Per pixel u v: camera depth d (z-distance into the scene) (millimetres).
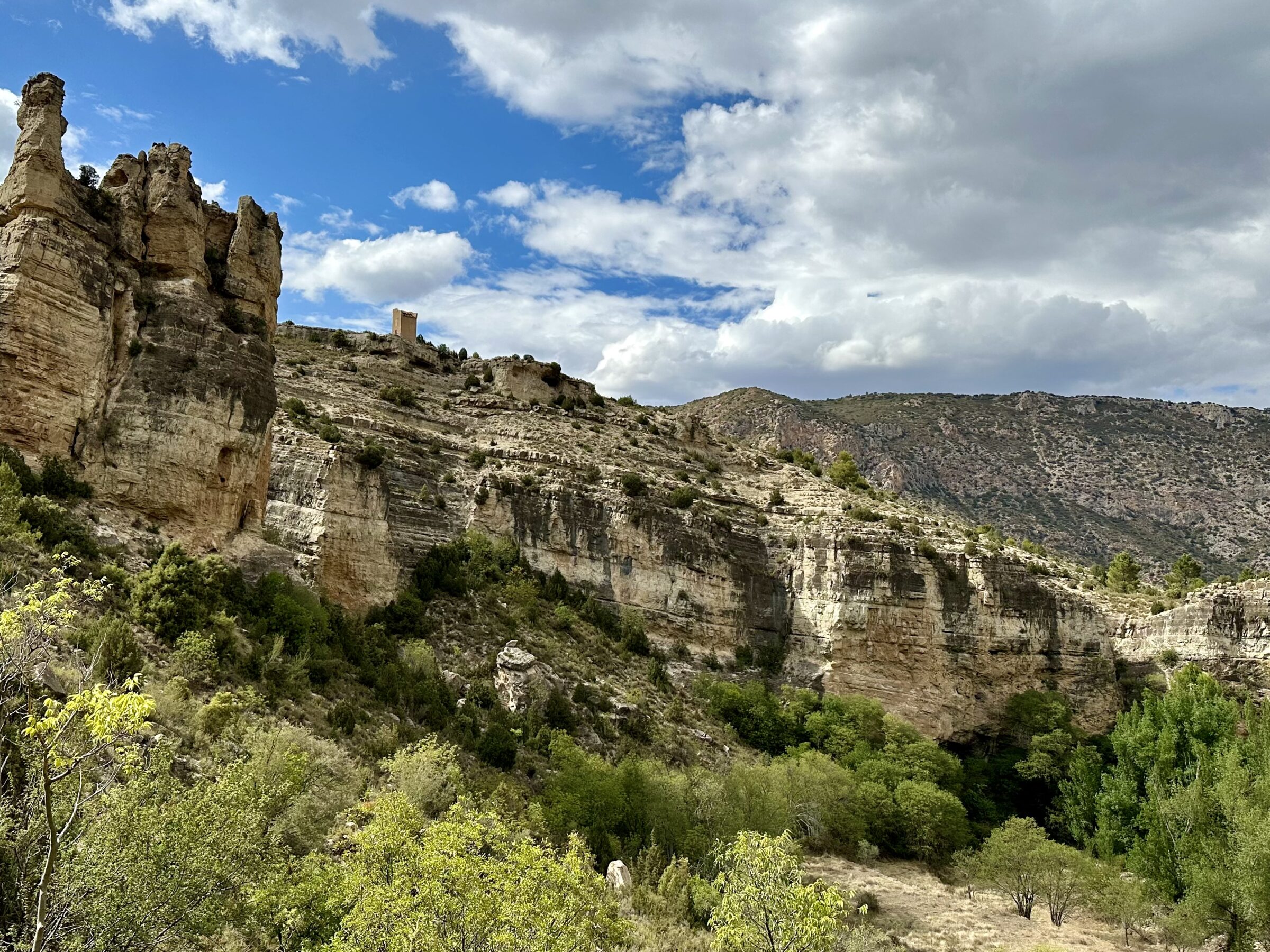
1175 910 52656
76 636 29641
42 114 40281
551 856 24375
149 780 19234
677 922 36594
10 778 17891
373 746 38594
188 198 46406
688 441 125438
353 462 64812
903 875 64000
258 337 48250
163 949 17125
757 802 54500
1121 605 105812
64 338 39062
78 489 38312
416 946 18312
